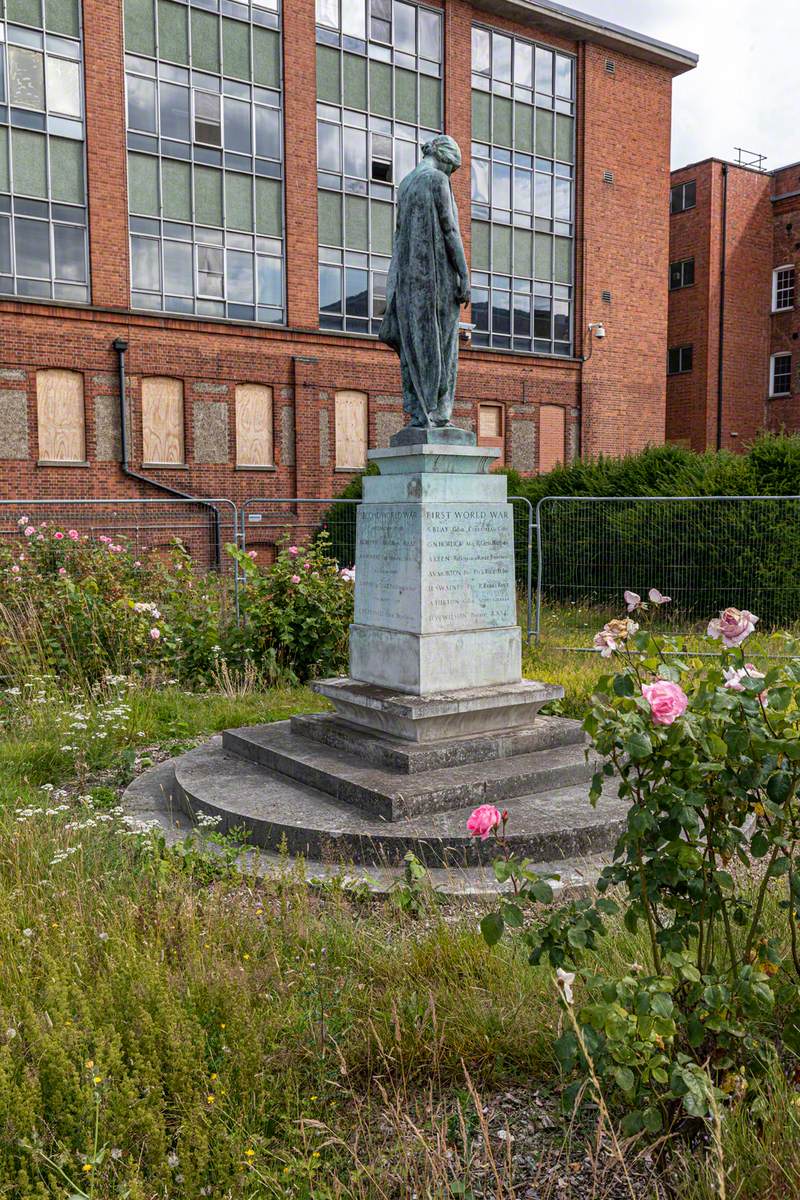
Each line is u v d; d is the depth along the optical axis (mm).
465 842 5703
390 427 28906
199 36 25016
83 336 23516
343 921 4648
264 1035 3570
